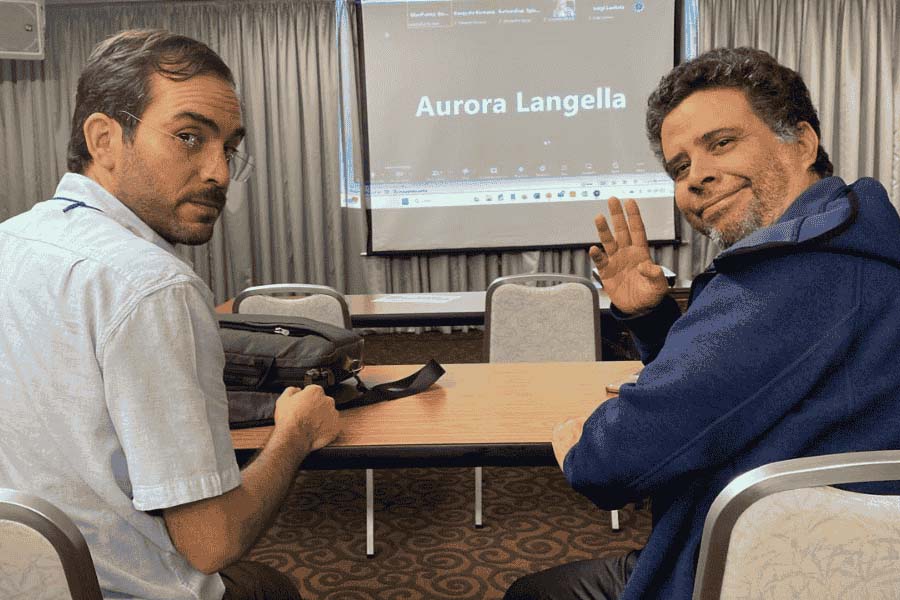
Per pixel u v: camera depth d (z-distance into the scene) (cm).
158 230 104
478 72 586
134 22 596
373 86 590
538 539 251
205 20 596
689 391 84
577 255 606
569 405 158
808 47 582
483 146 593
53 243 92
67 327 87
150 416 87
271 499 105
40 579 76
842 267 83
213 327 94
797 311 82
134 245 91
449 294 382
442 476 309
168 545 92
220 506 92
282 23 596
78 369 87
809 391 82
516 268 612
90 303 87
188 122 98
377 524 265
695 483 90
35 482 88
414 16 582
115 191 101
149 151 98
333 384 152
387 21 584
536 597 123
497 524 263
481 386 174
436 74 588
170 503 87
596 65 582
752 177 100
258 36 596
